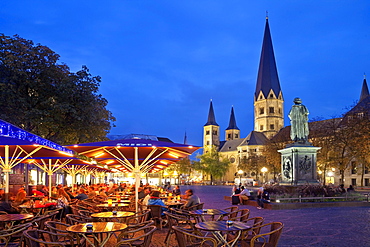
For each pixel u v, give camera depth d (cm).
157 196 1425
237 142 15538
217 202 3222
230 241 802
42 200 1549
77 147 1290
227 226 792
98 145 1270
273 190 2683
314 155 2800
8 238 836
